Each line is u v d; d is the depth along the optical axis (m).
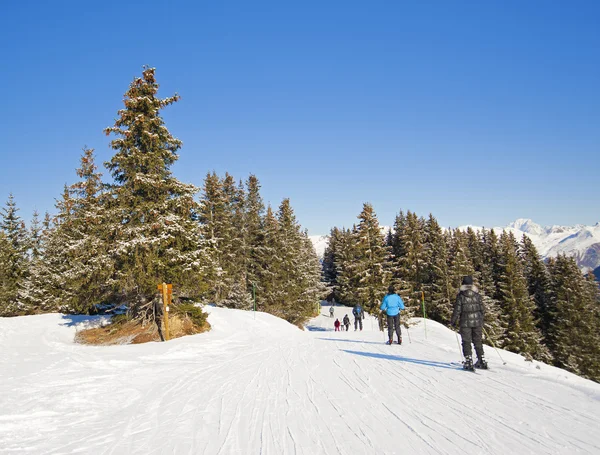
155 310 21.23
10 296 41.75
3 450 4.67
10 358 10.66
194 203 21.70
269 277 45.69
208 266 21.94
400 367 9.17
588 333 50.22
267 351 13.44
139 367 10.00
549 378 7.46
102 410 6.40
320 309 67.56
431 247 58.59
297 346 14.58
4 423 5.57
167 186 21.30
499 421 5.05
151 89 21.75
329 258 89.06
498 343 45.03
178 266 20.25
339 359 10.85
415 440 4.53
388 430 4.92
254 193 51.47
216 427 5.42
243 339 18.86
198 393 7.48
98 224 20.72
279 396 6.97
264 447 4.58
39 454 4.54
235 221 45.47
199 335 19.39
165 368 10.05
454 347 13.09
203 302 24.41
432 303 50.16
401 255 61.41
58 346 17.64
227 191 47.78
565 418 5.10
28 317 28.33
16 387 7.40
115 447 4.76
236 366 10.44
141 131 21.27
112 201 20.88
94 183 32.03
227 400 6.87
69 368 9.38
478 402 5.95
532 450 4.09
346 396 6.73
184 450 4.61
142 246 19.48
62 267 31.88
